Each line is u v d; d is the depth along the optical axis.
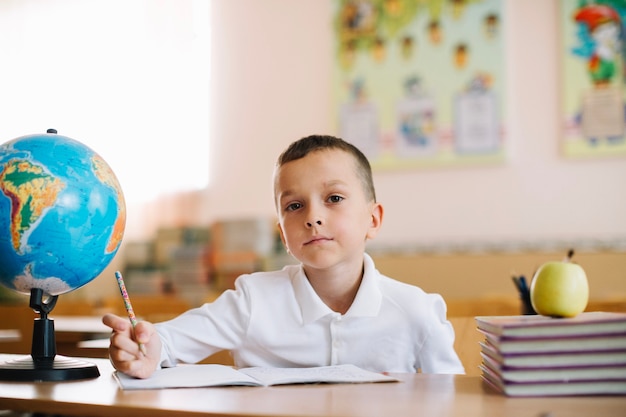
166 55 4.41
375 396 0.89
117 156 4.47
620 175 3.54
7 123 4.69
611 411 0.79
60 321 2.48
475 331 1.50
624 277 3.41
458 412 0.78
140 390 0.94
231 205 4.26
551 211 3.63
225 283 3.83
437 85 3.83
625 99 3.55
